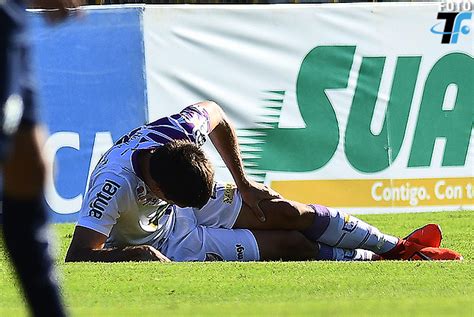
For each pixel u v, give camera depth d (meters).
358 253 17.72
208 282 13.74
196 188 15.05
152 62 26.86
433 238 17.86
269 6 27.17
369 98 27.66
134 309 11.34
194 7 26.92
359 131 27.64
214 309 11.21
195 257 16.84
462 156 28.16
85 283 13.55
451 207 28.17
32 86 7.64
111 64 26.61
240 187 17.25
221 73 27.08
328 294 12.82
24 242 7.77
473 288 13.39
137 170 15.72
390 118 27.77
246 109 27.14
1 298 12.57
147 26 26.78
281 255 17.17
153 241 16.86
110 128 26.66
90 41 26.45
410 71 27.88
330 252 17.52
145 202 15.90
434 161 28.02
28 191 7.80
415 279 14.23
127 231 16.36
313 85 27.42
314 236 17.42
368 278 14.29
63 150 26.28
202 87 27.05
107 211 15.70
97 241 15.74
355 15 27.53
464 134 28.16
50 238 7.96
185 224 17.02
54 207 26.19
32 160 7.74
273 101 27.23
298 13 27.28
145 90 26.81
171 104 26.98
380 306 11.38
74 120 26.38
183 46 26.97
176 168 15.02
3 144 7.30
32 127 7.68
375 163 27.72
